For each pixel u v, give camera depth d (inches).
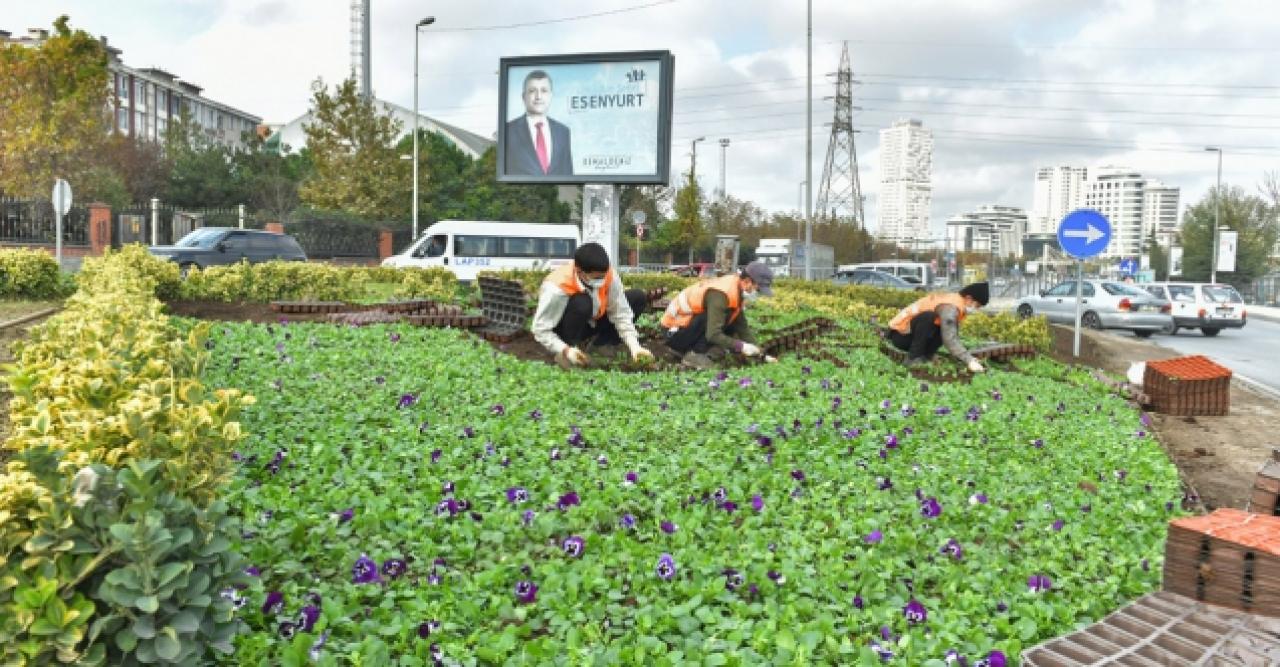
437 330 451.8
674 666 125.7
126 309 254.5
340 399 283.9
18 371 162.7
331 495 185.8
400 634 133.0
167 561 96.7
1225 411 441.1
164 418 128.3
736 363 409.1
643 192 2493.8
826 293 1025.5
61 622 88.0
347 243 1611.7
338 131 1791.3
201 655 99.6
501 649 129.7
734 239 1285.7
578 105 756.0
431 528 175.5
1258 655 130.7
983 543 196.1
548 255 1286.9
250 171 2138.3
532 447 240.4
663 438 260.7
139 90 2871.6
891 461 252.2
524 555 165.5
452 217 1991.9
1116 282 1075.3
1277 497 189.3
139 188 1886.1
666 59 736.3
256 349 361.1
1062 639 137.9
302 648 121.0
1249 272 2746.1
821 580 161.0
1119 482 253.8
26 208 1132.5
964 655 133.6
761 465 234.8
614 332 414.3
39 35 2468.0
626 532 182.7
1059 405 365.1
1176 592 152.7
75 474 97.6
